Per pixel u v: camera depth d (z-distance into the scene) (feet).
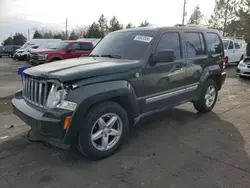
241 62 34.24
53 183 8.47
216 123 14.83
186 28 14.40
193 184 8.45
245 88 26.86
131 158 10.29
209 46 16.17
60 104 8.89
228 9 98.17
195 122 15.01
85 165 9.71
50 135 8.82
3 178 8.73
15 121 14.64
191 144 11.73
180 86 13.73
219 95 23.13
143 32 12.81
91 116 9.43
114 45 13.32
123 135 10.82
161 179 8.74
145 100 11.63
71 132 8.80
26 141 11.82
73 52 41.06
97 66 9.98
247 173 9.15
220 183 8.51
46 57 38.83
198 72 15.10
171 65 12.77
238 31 80.07
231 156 10.50
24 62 70.44
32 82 10.18
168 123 14.79
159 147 11.37
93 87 9.21
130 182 8.55
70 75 8.84
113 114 10.23
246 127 14.12
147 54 11.52
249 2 76.54
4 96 21.11
